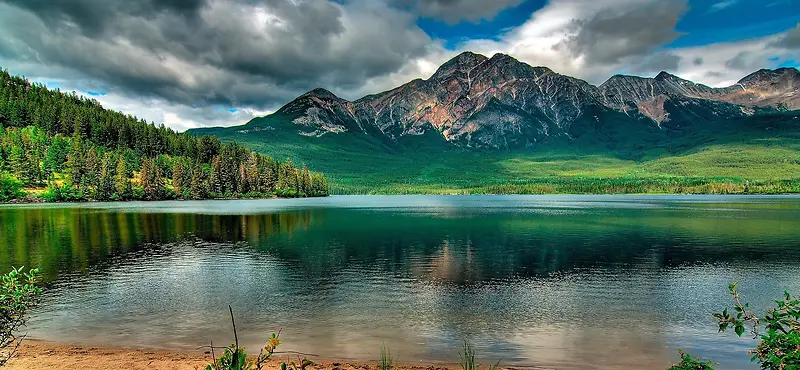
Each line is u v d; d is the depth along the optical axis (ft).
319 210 463.42
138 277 126.41
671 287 115.34
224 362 30.09
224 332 78.59
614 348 71.61
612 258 159.84
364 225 291.99
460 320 86.69
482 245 194.08
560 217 355.56
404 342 74.02
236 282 120.06
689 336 77.71
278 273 132.77
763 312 92.79
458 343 73.82
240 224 292.40
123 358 64.39
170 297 103.65
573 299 103.14
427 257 162.09
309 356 66.90
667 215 368.68
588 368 63.36
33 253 167.12
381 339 75.41
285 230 257.34
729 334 78.74
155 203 584.81
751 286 116.37
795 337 28.86
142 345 71.20
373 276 128.57
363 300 101.71
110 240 205.98
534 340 75.41
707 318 88.63
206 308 94.17
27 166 583.17
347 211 449.89
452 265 146.00
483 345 72.84
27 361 62.49
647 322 85.81
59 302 98.68
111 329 79.71
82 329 79.61
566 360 66.44
